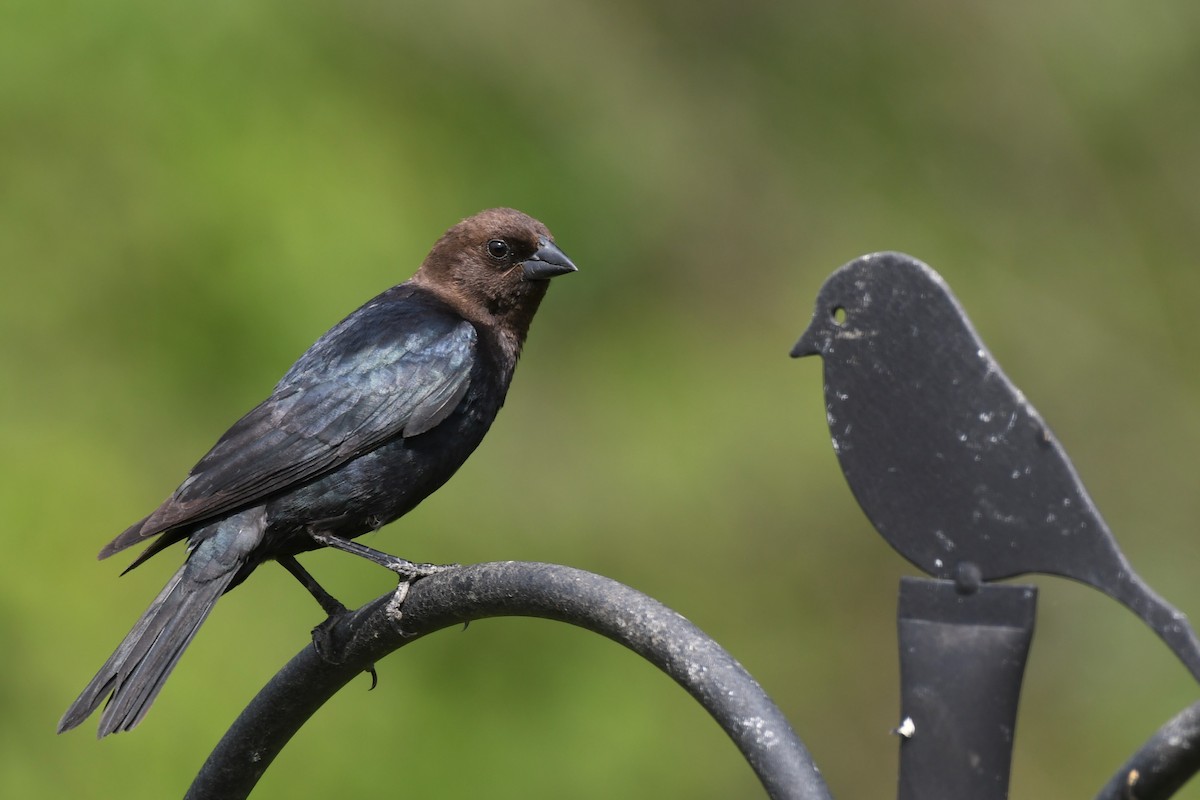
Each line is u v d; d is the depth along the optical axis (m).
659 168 16.73
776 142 17.55
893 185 17.70
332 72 14.19
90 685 5.77
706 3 17.66
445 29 15.44
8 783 11.36
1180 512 16.23
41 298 13.00
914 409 3.77
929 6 18.28
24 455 12.38
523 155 15.58
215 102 13.51
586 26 16.86
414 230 13.86
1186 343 17.09
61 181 13.27
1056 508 3.61
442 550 13.62
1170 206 17.73
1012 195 17.83
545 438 15.23
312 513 6.71
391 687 12.15
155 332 12.98
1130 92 18.05
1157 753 3.63
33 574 11.91
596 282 15.99
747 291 16.75
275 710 5.41
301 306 12.95
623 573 14.80
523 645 12.70
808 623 15.16
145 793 11.37
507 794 12.16
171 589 6.23
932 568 3.75
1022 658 3.68
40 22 13.43
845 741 15.09
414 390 6.94
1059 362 16.92
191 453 12.72
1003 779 3.69
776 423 15.84
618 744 12.49
